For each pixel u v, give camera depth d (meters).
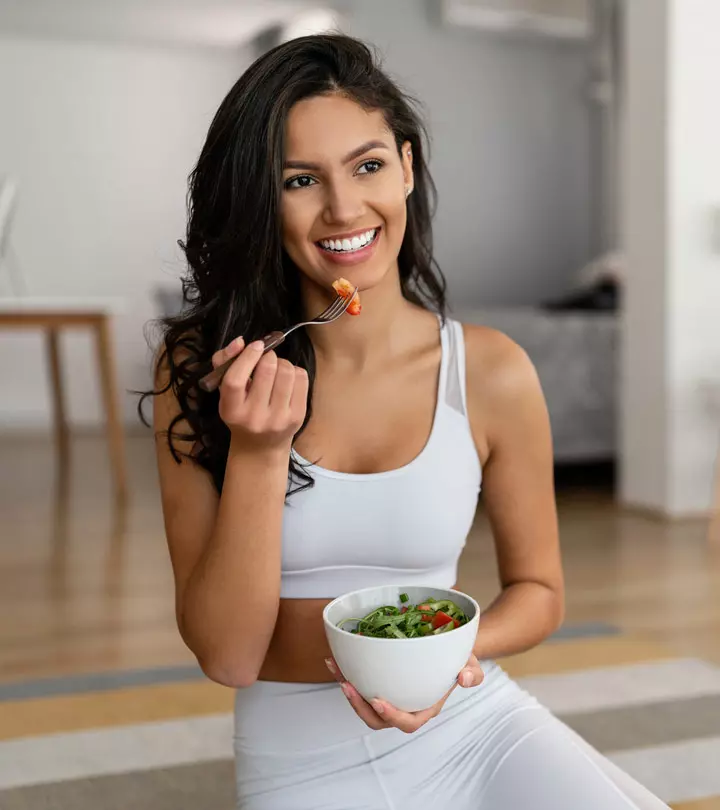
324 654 1.02
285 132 0.90
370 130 0.92
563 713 1.87
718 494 3.36
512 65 7.16
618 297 4.91
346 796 1.00
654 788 1.57
